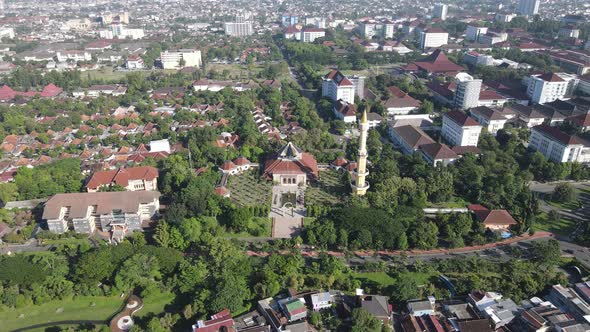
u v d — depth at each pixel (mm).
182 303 191625
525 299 190125
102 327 172625
